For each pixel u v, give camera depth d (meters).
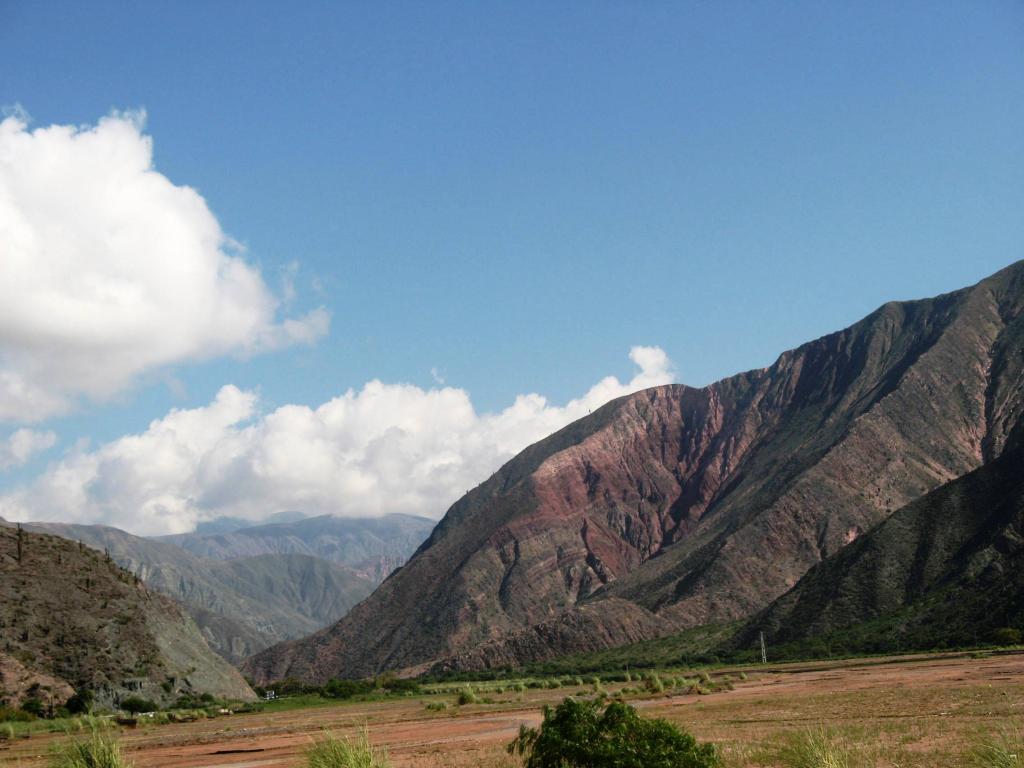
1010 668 76.62
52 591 114.31
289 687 145.38
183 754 49.66
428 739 50.25
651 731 23.53
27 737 68.69
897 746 31.80
